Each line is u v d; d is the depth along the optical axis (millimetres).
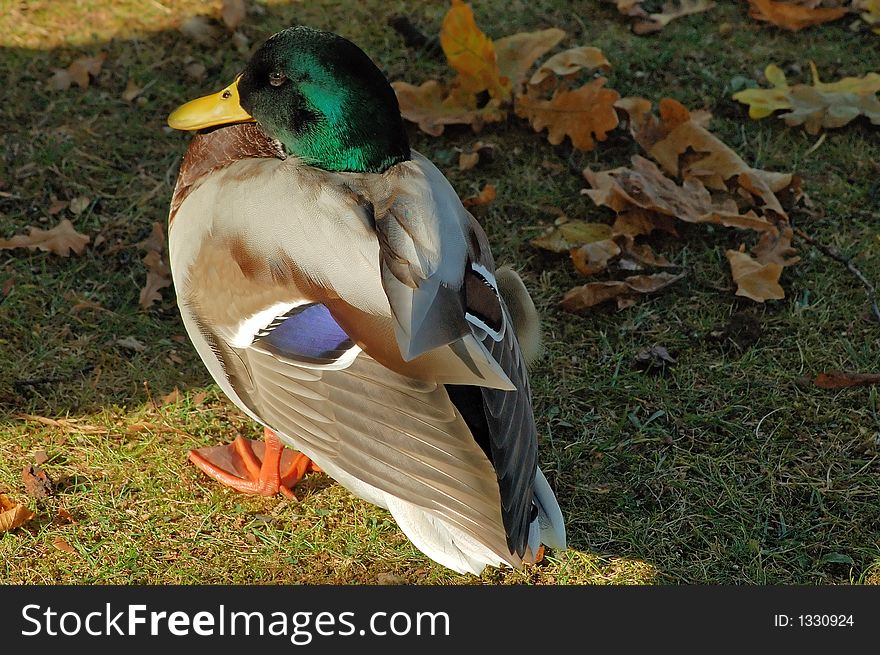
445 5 7293
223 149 4449
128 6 7051
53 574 4309
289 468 4754
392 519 4594
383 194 3883
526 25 7137
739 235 5934
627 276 5703
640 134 6328
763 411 5047
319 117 4277
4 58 6617
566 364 5273
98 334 5266
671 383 5199
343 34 6988
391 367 3543
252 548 4457
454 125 6484
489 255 4246
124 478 4668
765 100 6570
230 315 3936
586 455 4867
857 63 7020
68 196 5910
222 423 4961
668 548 4504
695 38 7137
